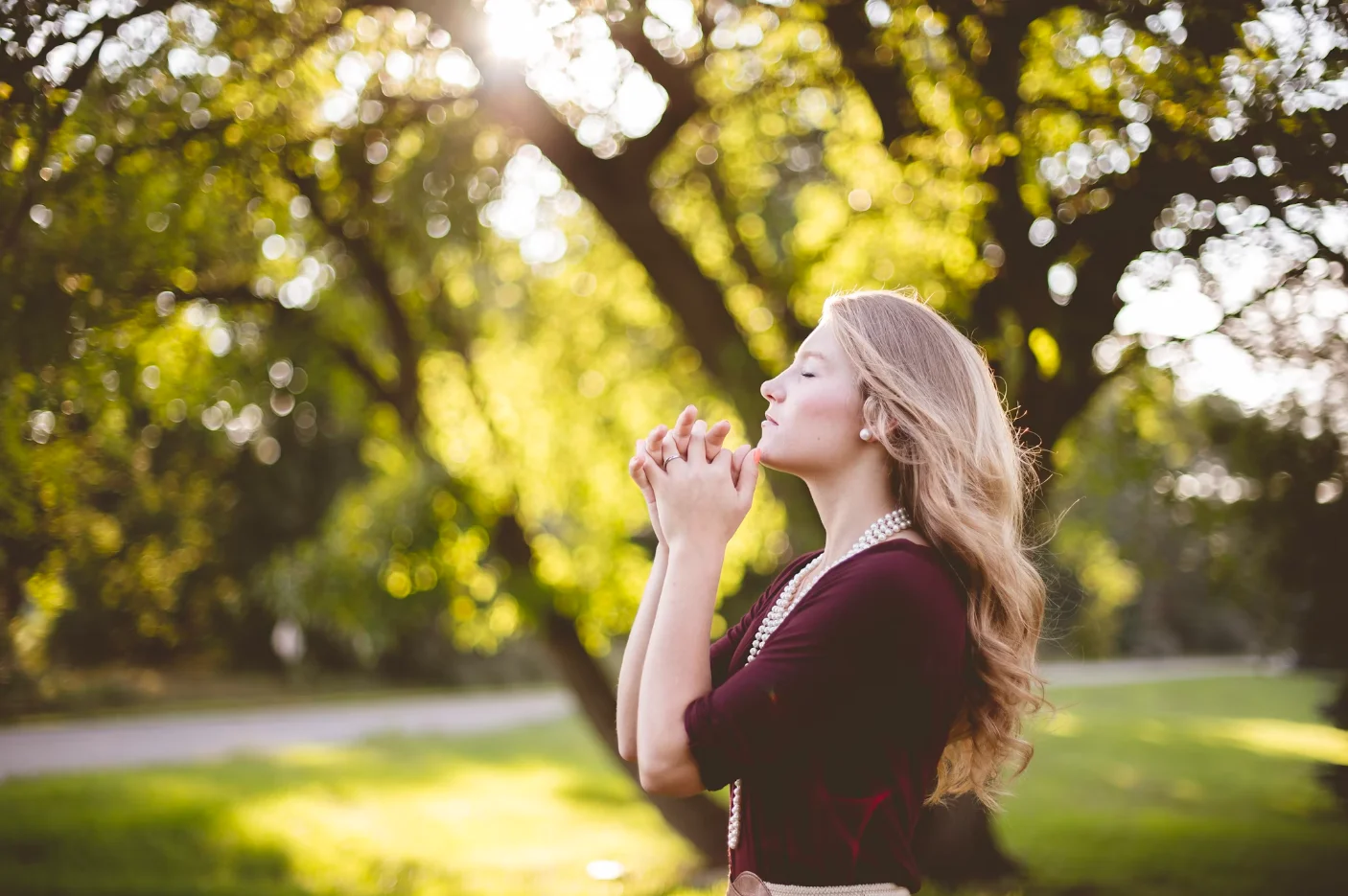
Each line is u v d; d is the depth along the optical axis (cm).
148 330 489
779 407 149
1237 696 2647
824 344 150
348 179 603
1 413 385
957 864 647
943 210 533
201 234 489
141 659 2291
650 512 161
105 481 529
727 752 124
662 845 979
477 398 791
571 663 759
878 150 617
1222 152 330
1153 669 3781
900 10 405
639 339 902
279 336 687
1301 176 310
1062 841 880
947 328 151
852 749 126
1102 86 380
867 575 129
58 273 390
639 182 649
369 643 784
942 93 471
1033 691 146
